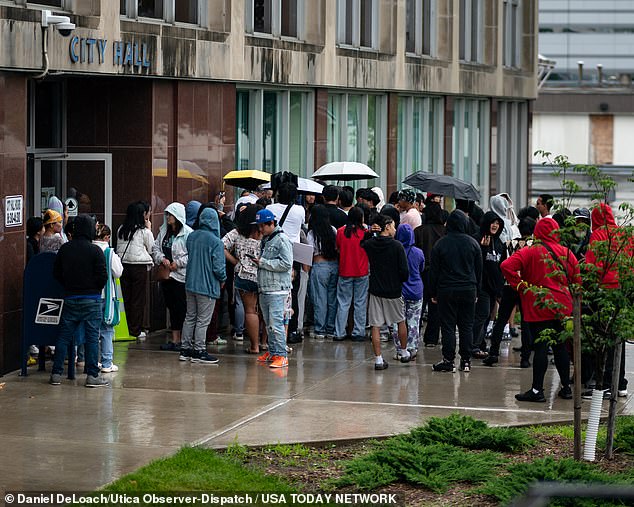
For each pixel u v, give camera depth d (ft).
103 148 67.51
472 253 57.26
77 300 51.19
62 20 54.90
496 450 42.04
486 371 58.44
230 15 72.90
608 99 280.51
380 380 55.16
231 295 66.54
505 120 134.51
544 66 178.91
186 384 52.85
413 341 60.49
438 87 108.27
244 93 77.87
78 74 60.18
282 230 59.06
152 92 66.90
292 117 84.23
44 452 40.24
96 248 51.31
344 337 67.92
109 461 39.19
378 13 97.50
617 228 39.11
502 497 35.40
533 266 49.52
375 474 37.76
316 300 67.82
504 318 60.08
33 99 64.85
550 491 21.42
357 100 94.58
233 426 44.65
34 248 56.54
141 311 64.75
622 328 38.75
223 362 58.90
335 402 49.78
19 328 54.95
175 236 61.11
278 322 58.03
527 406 49.98
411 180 70.28
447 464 38.88
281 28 82.74
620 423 46.16
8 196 53.72
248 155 78.38
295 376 55.62
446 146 112.37
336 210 68.03
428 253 66.33
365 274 66.85
